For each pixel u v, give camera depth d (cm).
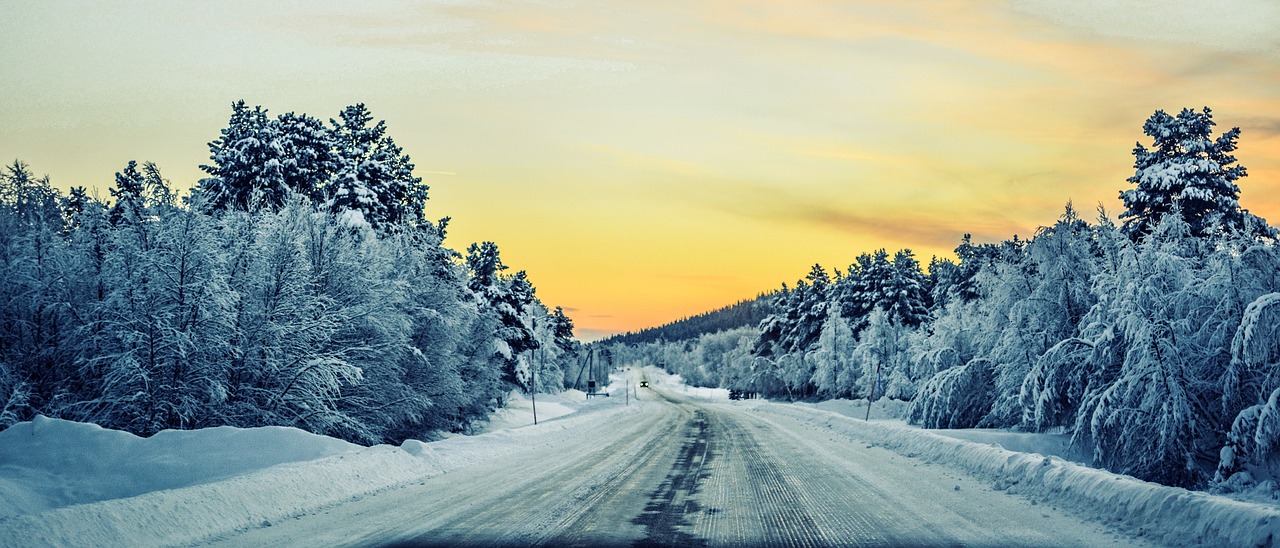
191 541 860
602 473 1524
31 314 2105
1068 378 2392
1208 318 1961
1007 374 2897
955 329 3691
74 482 1328
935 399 3241
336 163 4119
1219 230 2197
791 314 9119
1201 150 3462
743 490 1259
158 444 1527
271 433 1611
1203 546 756
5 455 1454
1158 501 883
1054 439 2430
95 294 2150
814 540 831
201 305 2042
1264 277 1934
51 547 754
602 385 16288
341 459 1369
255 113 3816
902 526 906
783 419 4078
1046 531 864
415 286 3130
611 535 865
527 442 2394
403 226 3653
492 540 834
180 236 2080
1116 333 2084
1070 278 2884
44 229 2194
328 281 2655
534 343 5794
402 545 804
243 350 2205
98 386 2078
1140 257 2042
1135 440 1922
